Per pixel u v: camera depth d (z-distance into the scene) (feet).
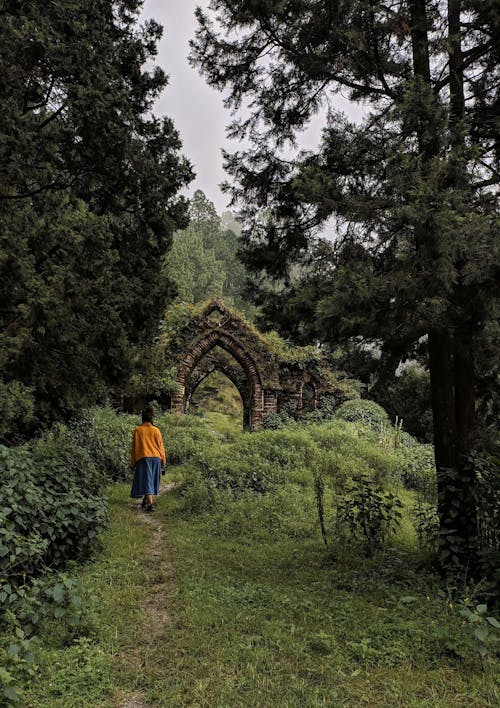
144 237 23.85
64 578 11.78
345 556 18.52
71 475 19.08
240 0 18.74
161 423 47.96
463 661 10.52
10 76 17.24
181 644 11.42
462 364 17.78
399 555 18.48
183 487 29.63
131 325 21.22
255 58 21.29
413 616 12.75
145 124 25.17
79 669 10.04
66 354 18.22
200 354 60.39
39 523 15.07
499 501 15.43
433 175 13.28
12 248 16.22
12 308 16.19
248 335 63.67
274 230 22.20
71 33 18.35
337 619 12.82
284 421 62.69
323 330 15.49
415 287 13.08
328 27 17.63
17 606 11.42
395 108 14.92
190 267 152.46
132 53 25.40
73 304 16.72
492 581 14.16
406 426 51.93
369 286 13.34
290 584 15.78
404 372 22.12
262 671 10.28
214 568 17.19
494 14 15.24
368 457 38.24
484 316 13.87
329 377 71.15
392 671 10.28
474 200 14.88
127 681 9.98
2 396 16.99
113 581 15.20
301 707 8.97
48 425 23.91
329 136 19.67
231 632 11.98
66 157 20.74
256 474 31.27
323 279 17.17
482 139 18.31
